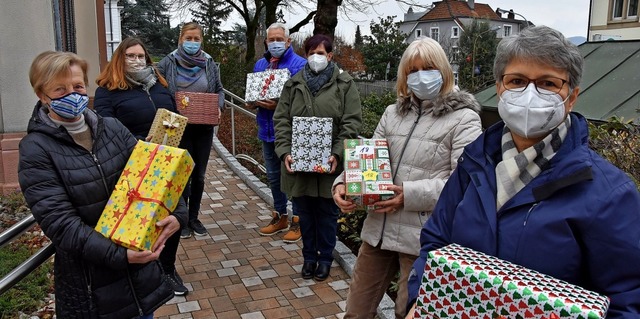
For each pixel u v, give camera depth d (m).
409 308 1.77
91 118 2.13
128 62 3.51
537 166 1.45
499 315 1.27
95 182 2.04
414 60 2.47
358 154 2.64
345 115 3.82
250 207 5.94
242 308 3.55
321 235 3.96
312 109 3.80
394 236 2.51
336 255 4.31
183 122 3.19
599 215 1.32
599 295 1.24
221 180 7.17
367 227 2.64
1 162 6.07
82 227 1.95
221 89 5.09
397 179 2.55
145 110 3.55
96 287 2.04
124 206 2.00
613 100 6.05
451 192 1.75
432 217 1.82
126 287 2.10
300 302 3.63
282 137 3.91
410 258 2.51
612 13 23.45
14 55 6.14
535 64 1.46
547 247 1.38
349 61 29.45
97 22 12.01
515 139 1.56
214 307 3.56
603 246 1.32
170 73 4.70
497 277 1.29
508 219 1.48
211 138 4.92
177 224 2.07
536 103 1.43
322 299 3.68
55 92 1.96
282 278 4.01
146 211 1.97
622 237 1.30
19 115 6.21
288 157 3.81
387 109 2.79
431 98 2.51
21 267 2.04
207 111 4.64
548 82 1.47
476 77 10.19
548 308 1.19
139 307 2.15
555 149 1.45
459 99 2.45
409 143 2.55
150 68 3.65
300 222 3.97
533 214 1.42
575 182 1.36
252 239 4.86
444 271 1.38
